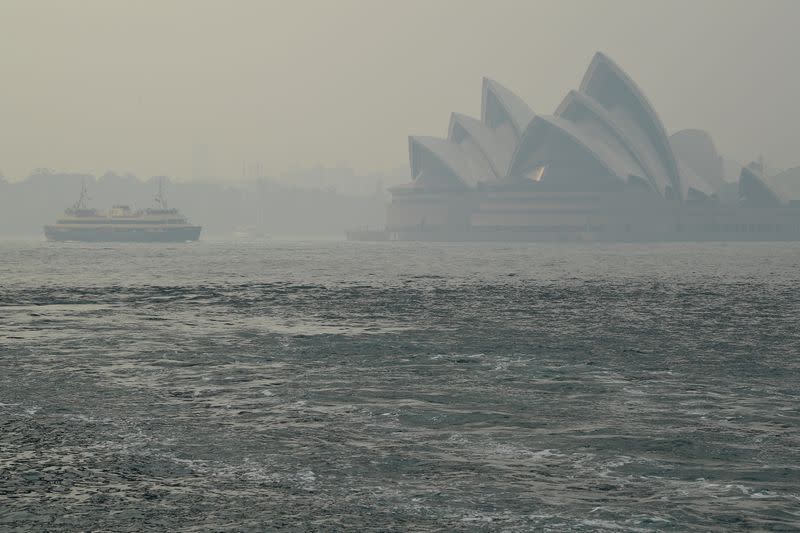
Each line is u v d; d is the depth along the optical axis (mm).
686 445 39062
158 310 108438
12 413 45656
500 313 105000
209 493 32281
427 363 64438
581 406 48219
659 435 40969
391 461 36438
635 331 85875
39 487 32969
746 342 77188
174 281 168250
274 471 35000
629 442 39656
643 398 50719
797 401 49906
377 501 31375
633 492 32344
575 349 72312
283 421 43969
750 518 29578
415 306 114750
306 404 48438
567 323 93375
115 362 64125
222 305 116125
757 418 44938
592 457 37062
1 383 54656
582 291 142750
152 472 34875
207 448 38438
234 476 34312
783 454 37562
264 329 87188
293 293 138500
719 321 95688
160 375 58344
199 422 43625
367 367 62469
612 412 46531
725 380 57281
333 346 74062
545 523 29188
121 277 180500
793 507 30656
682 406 48312
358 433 41375
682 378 58031
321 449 38344
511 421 44156
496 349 72312
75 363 63500
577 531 28547
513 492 32312
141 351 70438
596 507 30688
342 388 53656
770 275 189000
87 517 29891
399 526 29016
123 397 50281
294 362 64812
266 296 132250
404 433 41438
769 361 65750
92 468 35344
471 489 32688
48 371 59562
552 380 57031
